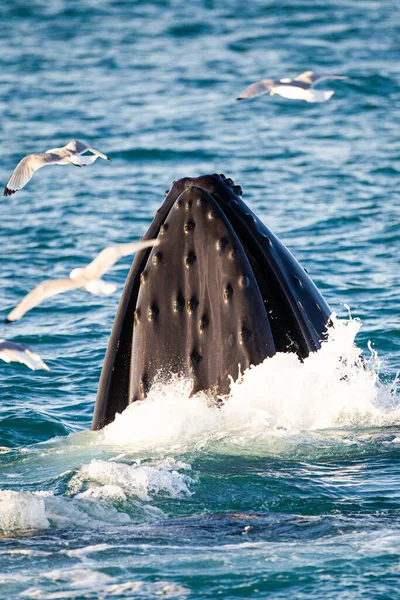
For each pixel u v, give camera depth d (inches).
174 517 1130.0
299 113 5157.5
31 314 2480.3
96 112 5280.5
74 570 981.8
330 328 1396.4
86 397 1911.9
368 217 3267.7
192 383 1343.5
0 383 1973.4
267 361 1327.5
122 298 1408.7
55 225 3324.3
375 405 1453.0
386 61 6176.2
